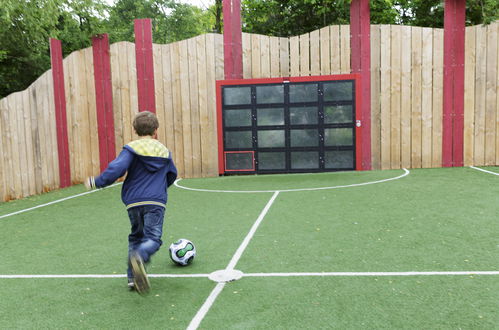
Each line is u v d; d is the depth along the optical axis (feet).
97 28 40.24
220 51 39.63
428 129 38.29
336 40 38.42
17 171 31.81
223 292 11.68
